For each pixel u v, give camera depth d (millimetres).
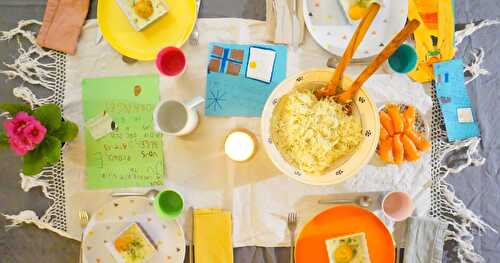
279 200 986
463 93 980
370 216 961
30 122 854
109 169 999
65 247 1010
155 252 984
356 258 965
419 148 958
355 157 887
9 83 1025
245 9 1006
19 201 1007
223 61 998
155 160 996
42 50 1012
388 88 987
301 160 893
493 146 979
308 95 899
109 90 1004
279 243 982
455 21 1002
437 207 981
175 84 1002
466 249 976
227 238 966
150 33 1000
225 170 991
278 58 991
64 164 1001
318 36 978
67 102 1006
